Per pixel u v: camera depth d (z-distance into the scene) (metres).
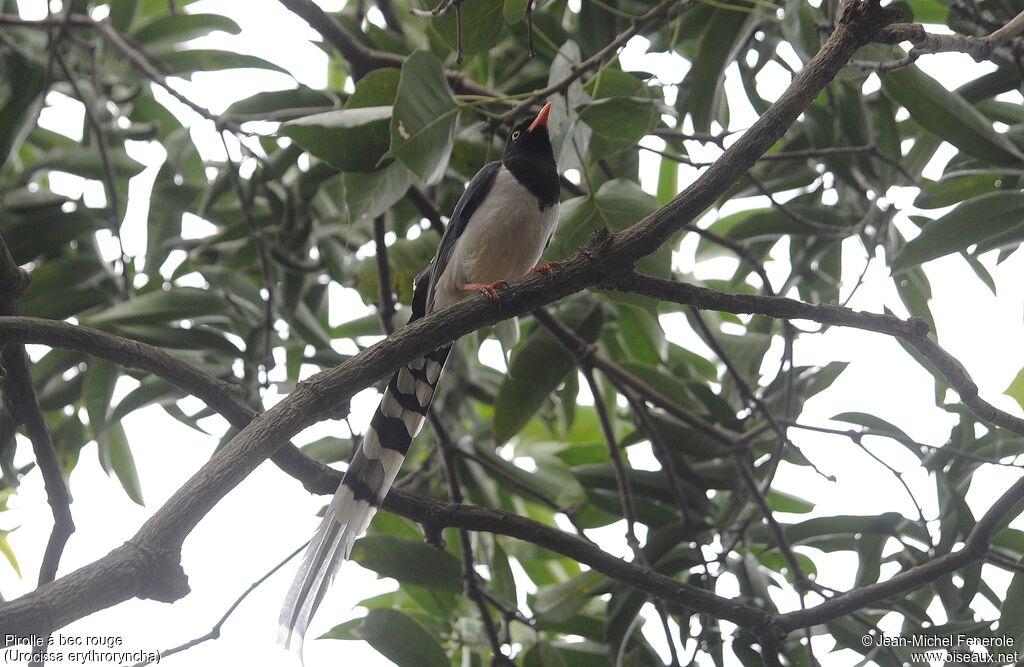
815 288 10.46
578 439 12.92
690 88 9.47
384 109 8.13
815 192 10.61
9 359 7.59
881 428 8.95
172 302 9.73
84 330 7.08
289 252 10.52
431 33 10.40
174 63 11.50
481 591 9.17
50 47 9.75
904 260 8.29
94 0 11.66
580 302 10.57
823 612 7.99
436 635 10.12
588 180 8.51
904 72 8.24
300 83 10.79
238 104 10.50
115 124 11.22
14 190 10.36
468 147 10.57
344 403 6.40
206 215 11.32
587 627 9.82
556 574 11.89
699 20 10.13
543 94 8.16
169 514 5.55
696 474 9.99
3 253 7.24
